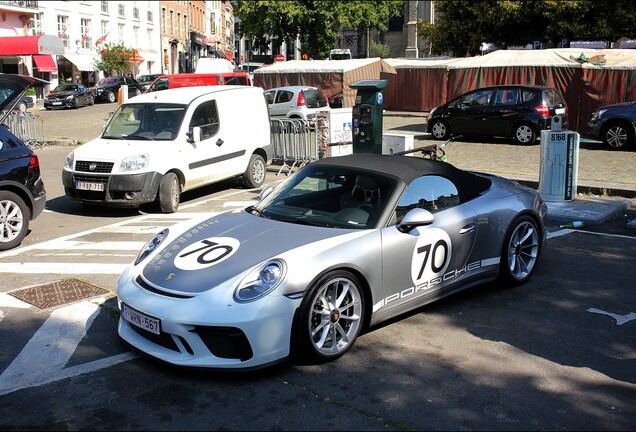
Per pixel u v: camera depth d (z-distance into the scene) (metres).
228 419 3.67
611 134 15.51
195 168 10.12
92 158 9.35
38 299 5.78
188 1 66.94
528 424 3.60
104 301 5.70
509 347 4.66
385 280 4.71
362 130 9.38
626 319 5.20
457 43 30.73
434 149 8.51
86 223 9.12
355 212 4.94
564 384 4.09
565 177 9.46
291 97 21.14
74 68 43.75
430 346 4.68
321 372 4.26
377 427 3.57
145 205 10.37
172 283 4.34
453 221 5.26
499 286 6.03
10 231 7.66
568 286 6.00
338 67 24.09
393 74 27.95
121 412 3.77
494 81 21.00
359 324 4.57
